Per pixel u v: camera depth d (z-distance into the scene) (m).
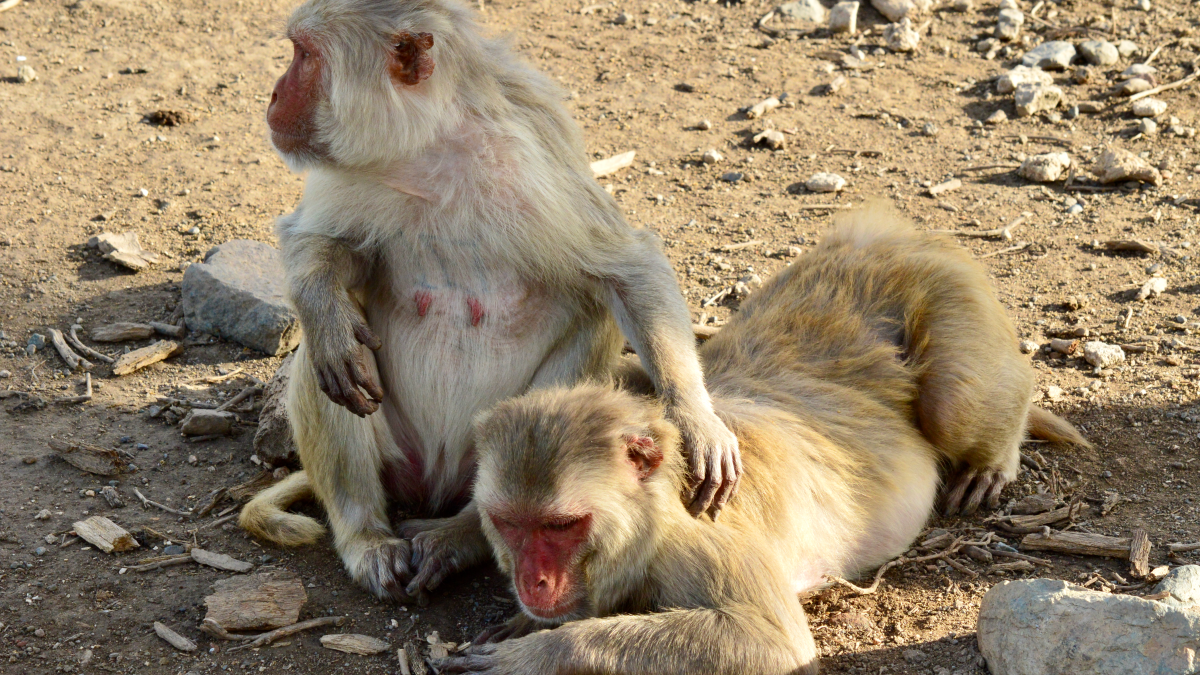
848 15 4.42
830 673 2.43
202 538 2.66
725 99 3.99
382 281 2.64
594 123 3.83
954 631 2.47
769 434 2.53
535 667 2.36
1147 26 4.33
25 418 2.87
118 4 4.54
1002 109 3.86
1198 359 2.94
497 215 2.56
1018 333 3.04
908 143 3.69
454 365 2.62
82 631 2.50
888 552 2.60
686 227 3.39
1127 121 3.73
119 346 3.04
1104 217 3.37
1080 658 2.31
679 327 2.58
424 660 2.47
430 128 2.53
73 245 3.29
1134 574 2.53
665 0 4.73
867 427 2.61
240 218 3.39
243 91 3.98
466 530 2.60
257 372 2.99
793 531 2.51
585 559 2.41
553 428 2.39
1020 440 2.73
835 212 3.42
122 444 2.82
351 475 2.62
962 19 4.48
